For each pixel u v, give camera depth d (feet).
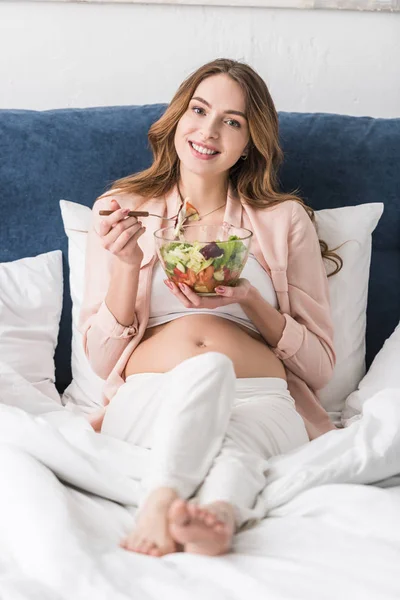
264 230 7.36
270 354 6.99
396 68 9.14
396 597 4.09
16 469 5.22
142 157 8.18
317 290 7.45
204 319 6.89
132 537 4.85
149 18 8.83
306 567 4.42
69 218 7.91
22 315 7.63
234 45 8.97
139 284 7.04
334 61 9.09
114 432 6.32
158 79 8.95
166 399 5.53
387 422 5.73
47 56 8.79
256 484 5.29
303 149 8.29
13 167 8.02
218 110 7.11
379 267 8.37
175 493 5.02
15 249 8.05
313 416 7.31
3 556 4.68
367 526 4.96
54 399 7.54
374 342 8.31
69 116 8.18
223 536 4.62
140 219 7.36
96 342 6.99
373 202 8.33
